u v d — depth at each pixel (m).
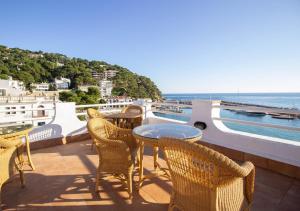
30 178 2.58
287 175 2.70
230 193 1.35
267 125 3.00
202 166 1.25
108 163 2.17
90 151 3.73
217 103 3.85
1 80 33.00
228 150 3.44
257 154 3.05
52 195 2.16
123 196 2.15
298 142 2.79
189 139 1.95
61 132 4.20
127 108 4.57
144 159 3.33
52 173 2.74
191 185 1.41
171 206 1.63
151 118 5.20
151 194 2.20
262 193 2.22
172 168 1.52
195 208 1.42
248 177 1.49
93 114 3.94
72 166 3.00
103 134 2.70
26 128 2.38
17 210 1.89
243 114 17.53
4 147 1.87
